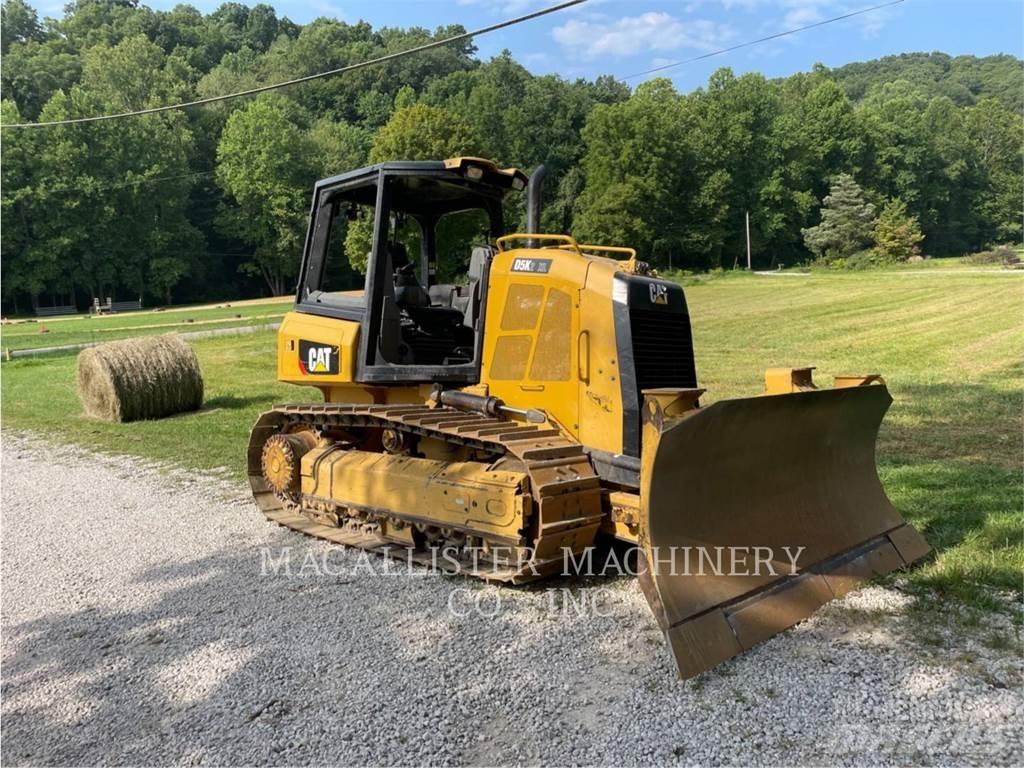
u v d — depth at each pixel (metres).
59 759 3.27
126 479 8.46
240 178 66.44
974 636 3.97
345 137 71.25
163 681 3.88
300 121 79.12
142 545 6.08
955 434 8.77
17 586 5.32
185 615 4.68
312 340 5.97
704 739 3.18
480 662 3.92
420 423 4.95
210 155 74.88
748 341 20.08
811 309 27.69
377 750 3.21
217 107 77.44
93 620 4.68
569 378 4.93
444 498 4.99
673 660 3.56
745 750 3.10
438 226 6.58
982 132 81.12
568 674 3.77
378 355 5.55
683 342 5.05
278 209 65.38
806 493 4.88
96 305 57.78
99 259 61.81
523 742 3.22
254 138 66.19
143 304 66.25
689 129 63.44
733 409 4.10
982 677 3.57
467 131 37.66
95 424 12.20
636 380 4.62
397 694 3.64
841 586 4.50
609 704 3.48
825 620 4.19
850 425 5.06
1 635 4.54
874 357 16.30
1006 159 80.31
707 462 4.22
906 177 73.44
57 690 3.86
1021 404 10.45
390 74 91.38
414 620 4.45
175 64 86.88
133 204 63.38
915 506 6.09
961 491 6.43
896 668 3.68
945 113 83.62
